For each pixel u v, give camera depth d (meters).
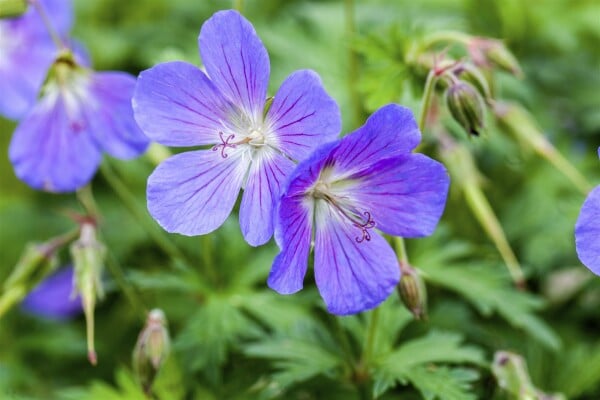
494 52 0.37
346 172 0.32
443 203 0.31
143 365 0.36
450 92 0.34
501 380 0.36
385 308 0.37
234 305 0.39
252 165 0.32
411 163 0.31
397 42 0.38
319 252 0.32
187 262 0.41
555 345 0.38
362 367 0.36
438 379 0.35
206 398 0.38
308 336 0.37
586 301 0.43
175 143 0.32
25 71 0.42
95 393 0.38
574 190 0.44
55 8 0.42
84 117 0.39
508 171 0.44
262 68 0.32
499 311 0.39
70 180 0.39
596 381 0.40
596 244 0.30
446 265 0.40
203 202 0.32
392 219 0.32
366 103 0.38
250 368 0.38
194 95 0.32
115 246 0.45
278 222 0.30
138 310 0.39
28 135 0.39
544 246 0.43
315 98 0.30
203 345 0.38
